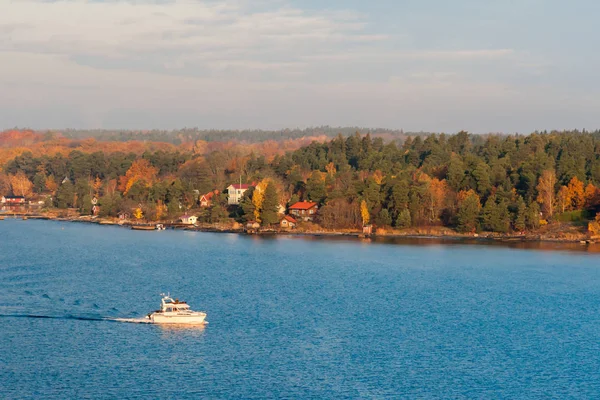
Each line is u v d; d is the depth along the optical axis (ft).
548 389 525.34
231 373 545.85
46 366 556.10
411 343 629.51
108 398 495.41
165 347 606.96
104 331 654.12
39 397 495.82
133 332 653.30
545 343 634.43
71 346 606.55
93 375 538.06
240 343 622.54
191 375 540.52
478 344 629.92
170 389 512.63
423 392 515.50
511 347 621.72
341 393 510.17
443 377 545.85
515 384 534.37
